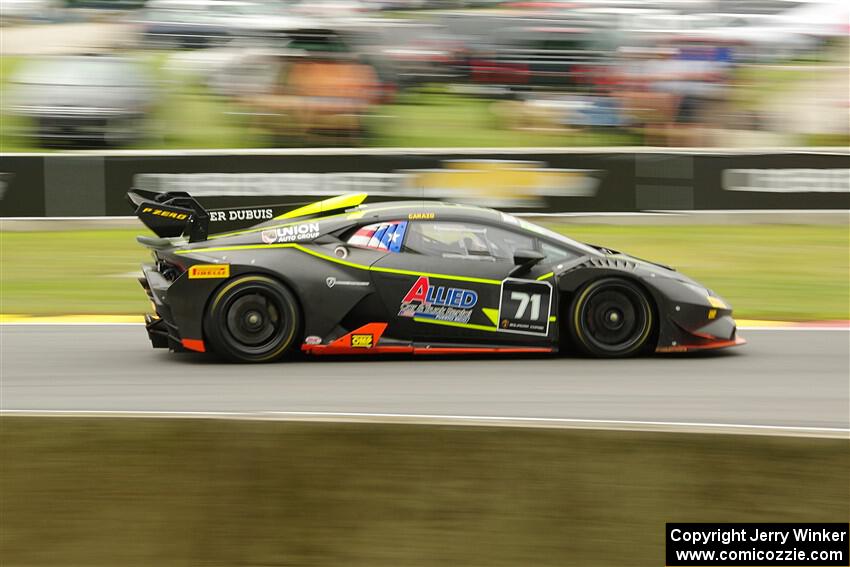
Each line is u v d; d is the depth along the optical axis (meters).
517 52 61.09
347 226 23.75
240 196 48.09
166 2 66.88
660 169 49.22
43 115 56.16
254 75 59.41
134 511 15.09
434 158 48.81
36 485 15.59
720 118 58.00
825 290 37.06
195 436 16.23
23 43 71.81
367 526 14.87
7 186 47.75
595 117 59.22
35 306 33.47
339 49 59.91
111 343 26.70
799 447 15.90
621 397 20.38
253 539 14.66
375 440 15.95
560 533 14.72
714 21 63.19
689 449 15.97
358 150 48.53
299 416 17.59
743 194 49.25
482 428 16.03
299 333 23.30
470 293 23.42
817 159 49.06
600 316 23.88
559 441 16.08
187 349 23.12
